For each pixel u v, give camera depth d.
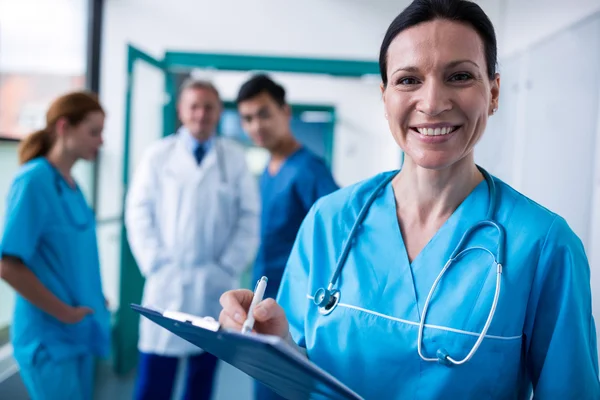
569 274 0.62
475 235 0.68
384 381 0.67
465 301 0.64
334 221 0.80
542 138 1.69
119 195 2.65
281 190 1.76
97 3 2.60
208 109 1.83
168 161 1.83
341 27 2.76
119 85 2.68
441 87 0.62
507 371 0.63
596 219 1.36
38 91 2.40
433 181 0.71
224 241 1.86
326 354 0.71
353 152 4.59
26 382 1.36
